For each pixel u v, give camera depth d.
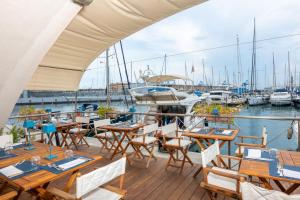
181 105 9.34
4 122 1.66
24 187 1.66
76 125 5.91
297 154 2.44
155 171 3.75
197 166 3.96
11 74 1.37
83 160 2.25
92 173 1.73
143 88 9.65
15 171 1.96
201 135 3.58
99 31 2.48
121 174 2.10
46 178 1.82
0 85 1.37
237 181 2.11
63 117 8.59
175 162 4.19
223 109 9.48
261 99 23.28
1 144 3.19
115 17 2.15
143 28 2.42
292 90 25.48
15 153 2.57
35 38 1.31
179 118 8.30
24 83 1.49
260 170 1.97
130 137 4.88
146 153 4.87
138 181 3.34
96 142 6.11
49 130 2.54
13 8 1.11
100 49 3.05
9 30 1.18
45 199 1.99
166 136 4.64
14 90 1.47
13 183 1.74
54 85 3.78
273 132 8.84
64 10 1.31
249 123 11.56
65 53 3.14
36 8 1.19
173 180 3.36
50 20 1.30
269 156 2.37
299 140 3.78
